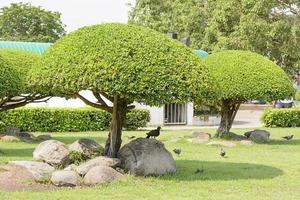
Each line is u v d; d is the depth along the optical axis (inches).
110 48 383.6
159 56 387.9
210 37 1402.6
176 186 379.6
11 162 425.1
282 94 695.1
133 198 334.6
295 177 437.7
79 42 398.0
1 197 328.5
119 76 373.1
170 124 1125.1
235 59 707.4
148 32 409.7
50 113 894.4
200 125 1149.1
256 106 2001.7
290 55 1278.3
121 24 417.1
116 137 438.3
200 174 435.2
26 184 376.2
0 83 509.0
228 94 690.8
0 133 737.6
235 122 1285.7
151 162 410.6
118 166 413.7
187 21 1628.9
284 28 1194.0
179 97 385.4
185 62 397.4
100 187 367.2
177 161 517.3
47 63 403.2
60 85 387.9
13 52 611.5
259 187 388.5
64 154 430.3
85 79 375.9
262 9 1203.2
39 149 438.3
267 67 703.7
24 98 644.7
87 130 926.4
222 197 344.2
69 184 374.0
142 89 374.3
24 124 874.8
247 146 692.7
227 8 1315.2
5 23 2032.5
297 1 1245.1
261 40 1226.6
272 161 541.0
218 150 635.5
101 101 449.4
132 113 971.3
